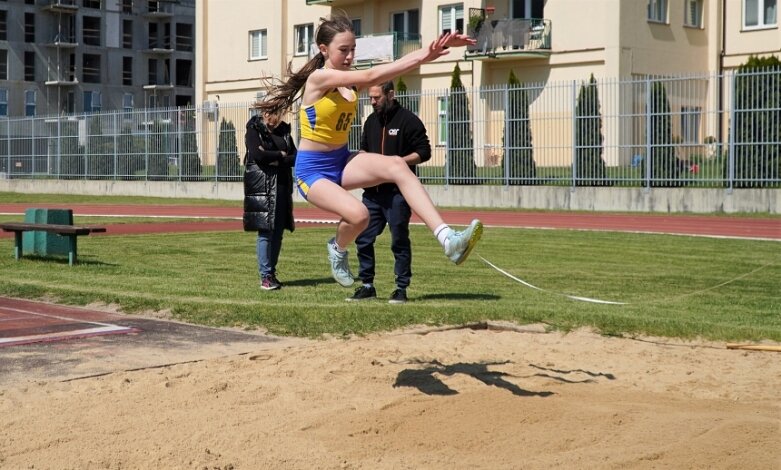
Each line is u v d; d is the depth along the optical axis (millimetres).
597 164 31922
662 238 22406
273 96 7344
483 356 8859
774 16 44469
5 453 5984
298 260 17219
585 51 44562
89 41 87625
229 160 41906
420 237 22547
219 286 13367
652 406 7000
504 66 47625
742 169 29141
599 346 9383
